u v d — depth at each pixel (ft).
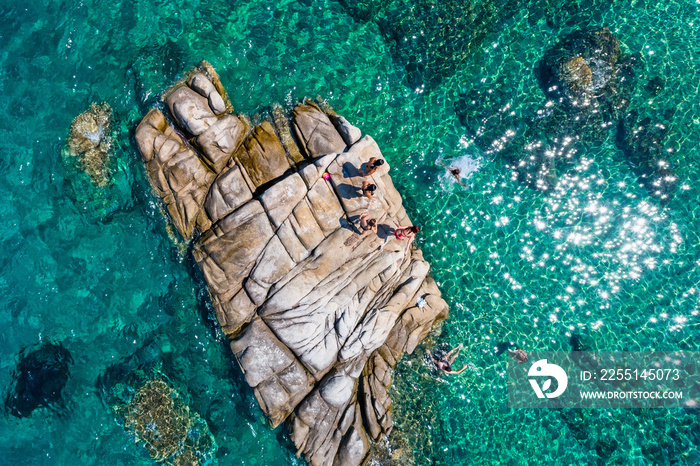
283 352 38.09
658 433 42.04
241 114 41.81
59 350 40.32
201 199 39.91
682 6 47.88
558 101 45.91
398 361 42.19
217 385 40.40
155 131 39.34
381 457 39.11
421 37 46.70
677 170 45.19
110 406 39.88
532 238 45.32
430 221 45.39
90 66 42.22
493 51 47.26
